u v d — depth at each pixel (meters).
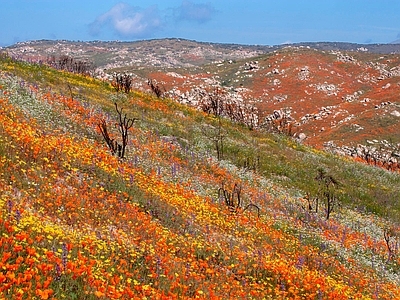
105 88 34.56
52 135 16.27
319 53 187.75
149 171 17.97
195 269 10.18
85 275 7.13
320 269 14.73
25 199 9.94
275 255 14.25
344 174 34.75
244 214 17.73
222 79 179.38
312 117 132.75
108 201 12.41
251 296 9.93
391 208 30.47
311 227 20.31
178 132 28.66
